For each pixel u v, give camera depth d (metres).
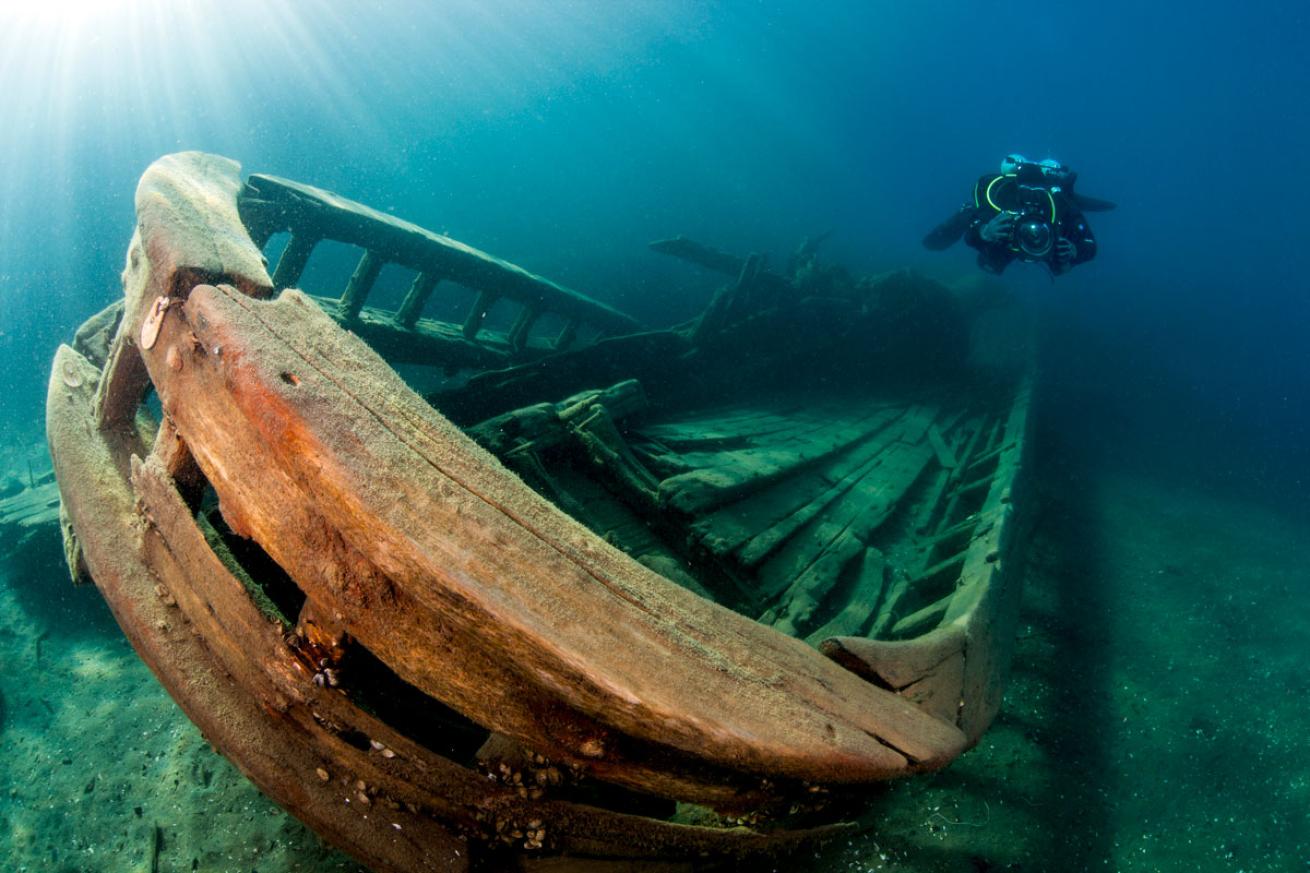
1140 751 3.44
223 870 2.57
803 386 8.82
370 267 4.94
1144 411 11.39
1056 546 6.04
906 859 2.66
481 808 1.67
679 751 1.29
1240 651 4.33
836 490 5.10
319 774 1.75
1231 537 6.44
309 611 1.48
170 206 2.01
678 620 1.47
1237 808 3.03
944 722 2.07
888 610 3.64
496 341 6.73
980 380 10.49
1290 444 10.09
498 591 1.16
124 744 3.28
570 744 1.38
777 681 1.55
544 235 20.09
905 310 9.59
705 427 5.67
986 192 4.60
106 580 1.98
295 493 1.31
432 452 1.35
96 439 2.38
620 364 6.16
